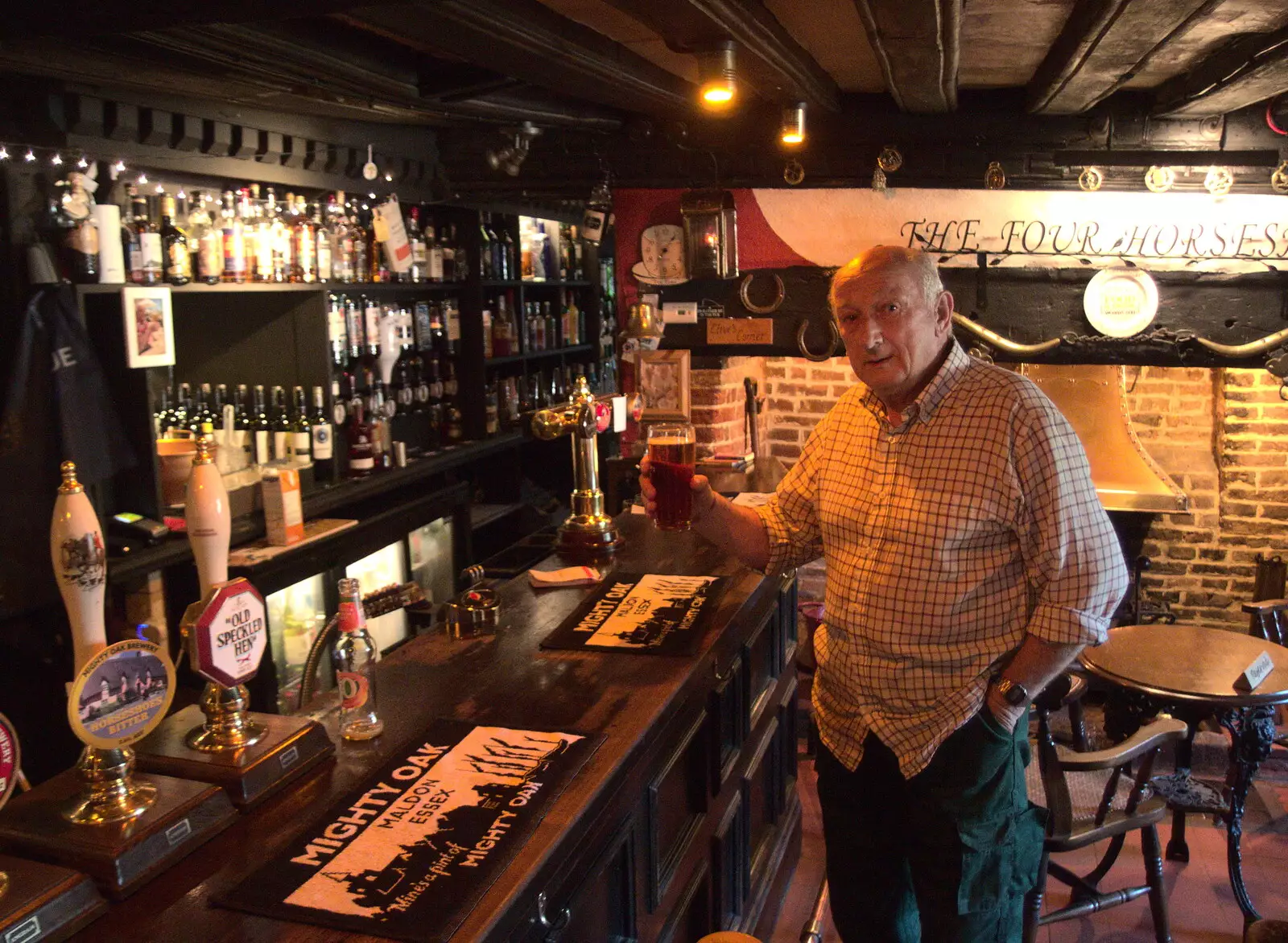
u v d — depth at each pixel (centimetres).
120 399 310
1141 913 296
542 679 187
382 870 126
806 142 343
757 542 214
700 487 204
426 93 287
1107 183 324
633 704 175
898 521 183
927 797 183
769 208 353
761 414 509
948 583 180
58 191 280
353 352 420
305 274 383
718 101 224
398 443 443
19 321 270
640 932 178
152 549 308
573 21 223
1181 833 321
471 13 188
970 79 303
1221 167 311
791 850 302
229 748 145
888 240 346
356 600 163
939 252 342
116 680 129
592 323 653
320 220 402
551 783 147
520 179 398
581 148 363
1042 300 338
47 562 279
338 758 157
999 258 338
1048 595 175
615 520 312
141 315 305
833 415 207
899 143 336
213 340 400
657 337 363
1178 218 322
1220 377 466
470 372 510
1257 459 456
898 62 237
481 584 219
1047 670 174
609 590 240
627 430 379
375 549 407
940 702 182
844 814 201
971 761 181
